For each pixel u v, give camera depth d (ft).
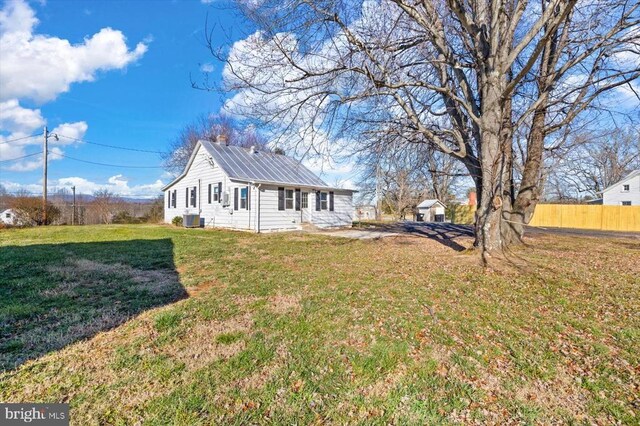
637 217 63.98
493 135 21.97
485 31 22.34
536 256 24.48
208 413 6.60
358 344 9.75
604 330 10.97
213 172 55.06
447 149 24.73
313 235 43.75
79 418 6.40
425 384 7.73
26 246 29.96
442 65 24.95
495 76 21.31
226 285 16.60
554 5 18.04
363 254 26.81
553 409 6.88
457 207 94.17
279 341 9.89
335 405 6.93
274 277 18.34
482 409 6.86
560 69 23.38
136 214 81.97
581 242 35.55
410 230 54.24
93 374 7.97
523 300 14.12
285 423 6.37
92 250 27.63
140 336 10.19
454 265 21.30
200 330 10.69
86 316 11.95
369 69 19.95
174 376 7.91
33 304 13.23
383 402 7.04
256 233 45.68
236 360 8.70
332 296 14.60
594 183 98.99
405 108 22.89
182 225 59.52
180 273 19.33
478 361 8.84
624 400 7.18
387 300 13.99
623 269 20.04
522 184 30.35
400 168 29.96
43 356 8.86
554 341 10.12
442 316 12.13
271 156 62.69
